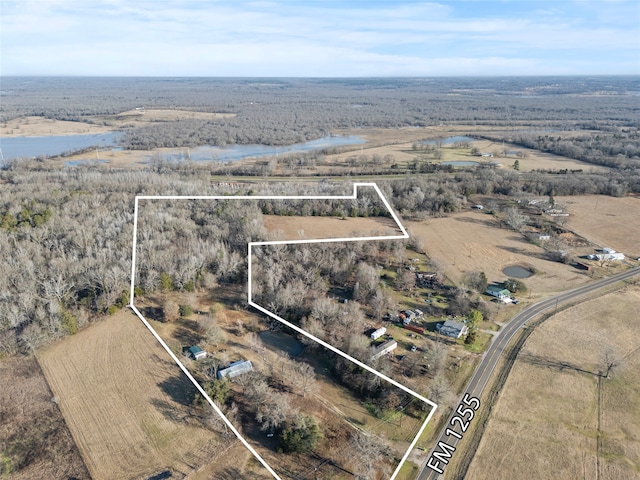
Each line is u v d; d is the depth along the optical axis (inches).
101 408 2864.2
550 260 5032.0
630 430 2770.7
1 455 2571.4
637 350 3501.5
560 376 3208.7
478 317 3619.6
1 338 3356.3
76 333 3572.8
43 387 3036.4
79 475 2442.2
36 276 4050.2
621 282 4552.2
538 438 2701.8
